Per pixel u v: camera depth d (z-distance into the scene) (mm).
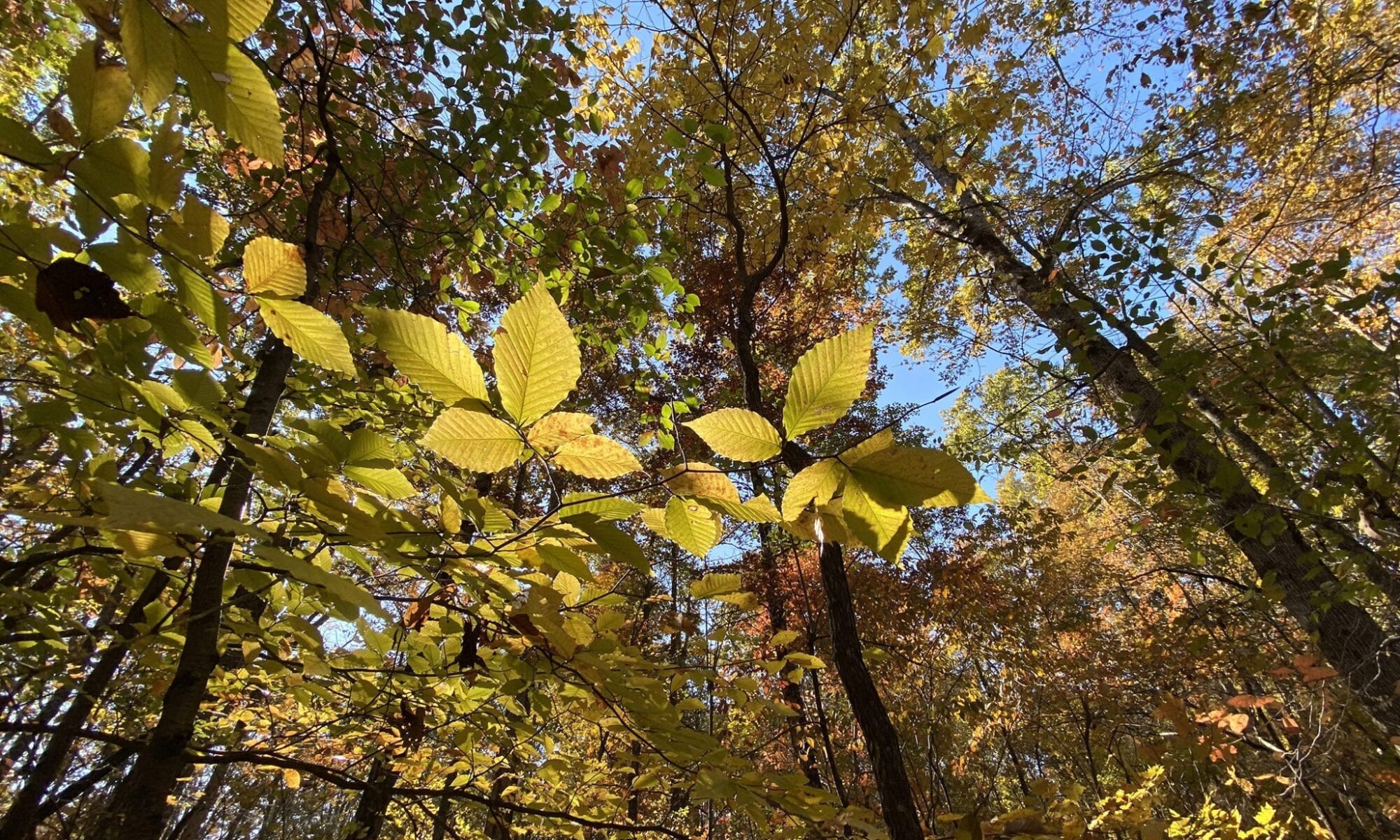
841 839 1694
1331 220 7324
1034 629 8086
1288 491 4340
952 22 4543
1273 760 4488
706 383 9531
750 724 4680
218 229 746
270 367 1946
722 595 1326
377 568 1703
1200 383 4914
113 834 1284
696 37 4355
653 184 4555
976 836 1538
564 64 3682
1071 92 7402
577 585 1327
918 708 6609
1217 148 6902
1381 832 3920
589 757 3051
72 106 660
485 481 4668
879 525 683
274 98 565
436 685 1887
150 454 2023
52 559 1418
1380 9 6516
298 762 1548
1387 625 5074
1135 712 7117
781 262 6562
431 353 674
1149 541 6707
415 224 3609
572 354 691
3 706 1831
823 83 4512
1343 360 4410
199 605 1446
